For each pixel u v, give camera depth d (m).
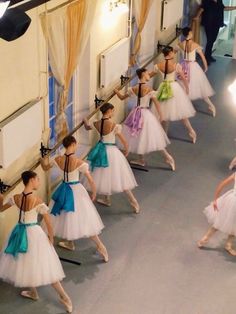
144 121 8.17
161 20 10.22
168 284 6.33
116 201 7.74
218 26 12.26
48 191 7.20
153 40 9.98
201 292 6.23
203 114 10.33
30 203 5.63
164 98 8.97
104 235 7.06
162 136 8.33
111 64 8.19
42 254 5.68
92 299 6.07
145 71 8.08
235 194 6.60
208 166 8.68
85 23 7.00
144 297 6.13
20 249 5.61
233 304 6.08
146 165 8.62
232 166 8.48
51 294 6.12
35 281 5.67
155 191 8.01
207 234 6.88
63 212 6.34
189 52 9.91
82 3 6.83
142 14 9.01
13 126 5.92
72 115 7.97
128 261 6.65
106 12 7.95
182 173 8.47
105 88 8.41
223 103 10.77
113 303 6.03
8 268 5.75
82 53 7.13
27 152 6.53
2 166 5.89
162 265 6.61
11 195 6.30
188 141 9.39
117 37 8.60
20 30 5.16
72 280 6.32
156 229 7.22
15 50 6.00
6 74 5.91
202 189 8.09
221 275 6.50
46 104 6.82
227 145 9.30
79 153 8.02
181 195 7.94
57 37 6.61
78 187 6.37
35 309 5.91
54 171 7.70
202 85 10.05
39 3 6.10
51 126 7.52
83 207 6.38
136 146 8.22
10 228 6.49
